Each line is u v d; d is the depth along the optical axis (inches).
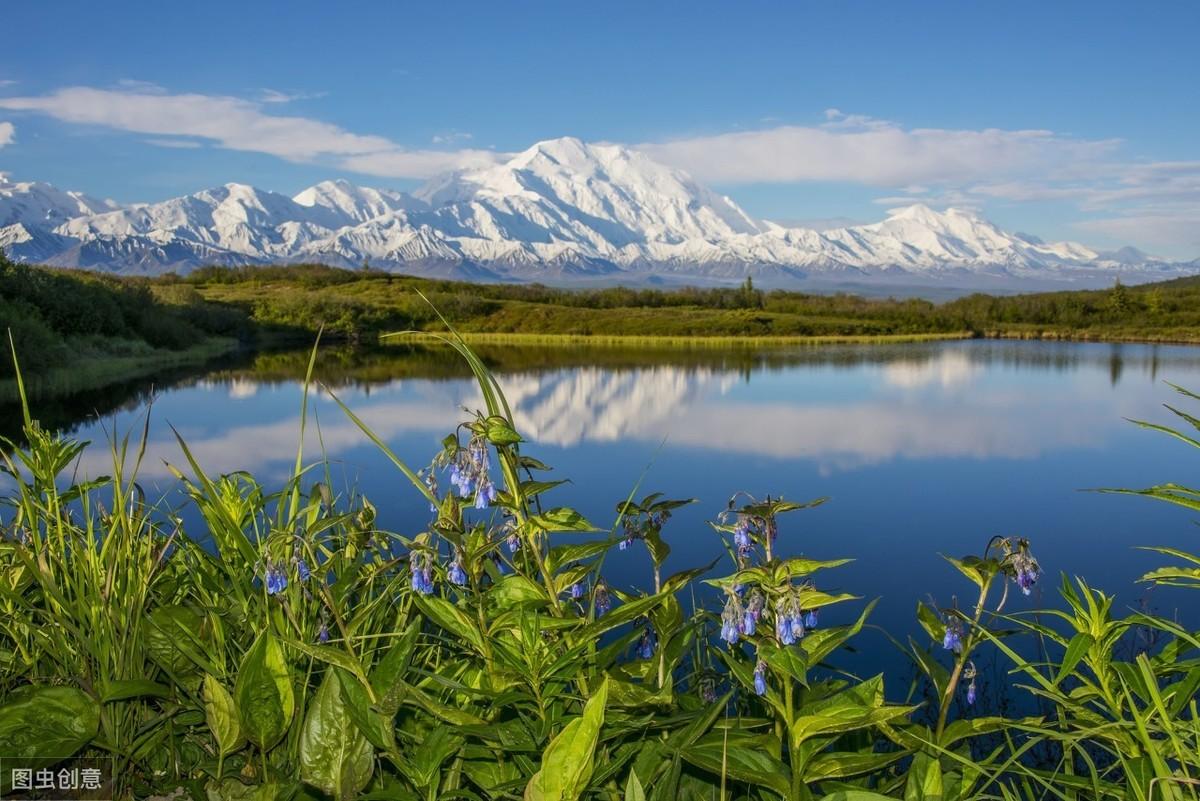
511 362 2955.2
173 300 3373.5
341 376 2257.6
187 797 122.6
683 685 154.5
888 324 4781.0
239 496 149.6
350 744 108.8
